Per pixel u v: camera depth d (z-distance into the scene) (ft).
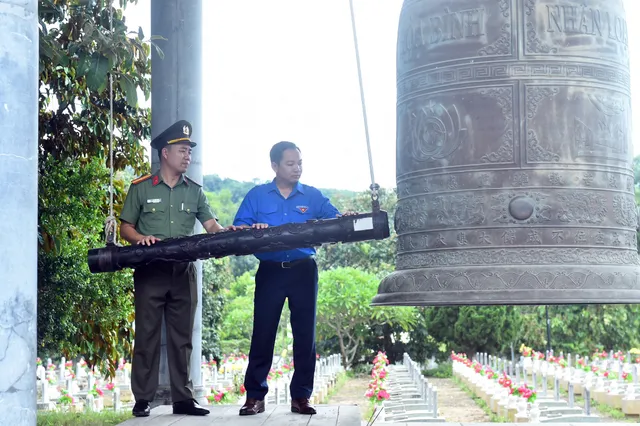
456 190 14.61
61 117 29.99
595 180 14.47
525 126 14.42
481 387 92.22
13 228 10.01
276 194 19.39
